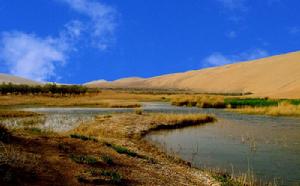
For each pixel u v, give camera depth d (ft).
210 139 67.26
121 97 255.70
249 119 107.86
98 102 182.60
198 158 50.57
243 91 392.47
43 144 38.88
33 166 30.94
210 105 164.35
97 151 41.47
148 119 92.58
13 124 83.30
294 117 115.44
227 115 122.93
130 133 71.46
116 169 35.99
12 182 27.04
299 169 44.45
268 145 60.59
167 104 193.67
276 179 40.06
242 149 57.21
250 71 451.53
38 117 104.06
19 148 35.14
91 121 90.94
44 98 215.92
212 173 42.14
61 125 83.97
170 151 54.90
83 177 30.94
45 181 28.76
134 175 35.17
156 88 577.43
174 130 80.38
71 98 228.02
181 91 483.92
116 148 44.83
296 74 339.36
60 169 32.19
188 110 145.38
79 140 45.11
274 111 123.95
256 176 41.27
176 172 40.11
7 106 161.07
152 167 40.16
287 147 58.70
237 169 44.57
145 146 56.49
